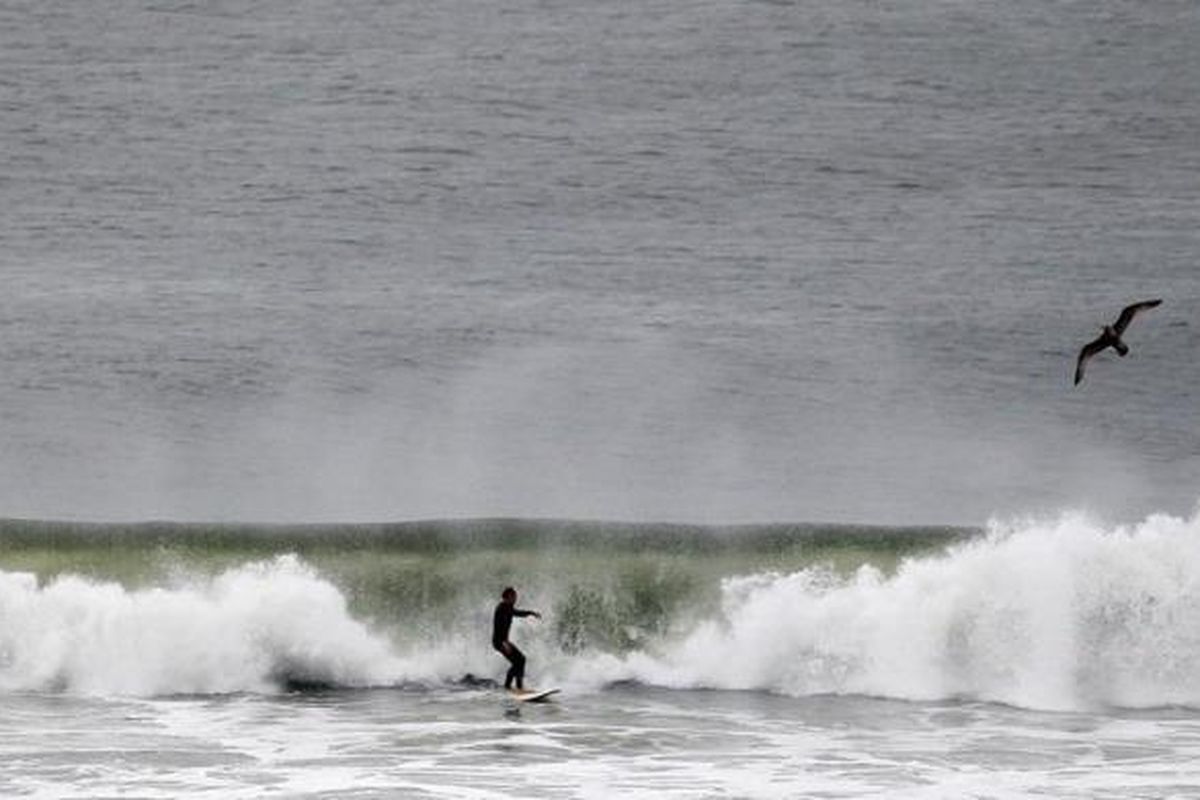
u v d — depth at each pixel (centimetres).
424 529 11262
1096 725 8938
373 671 10006
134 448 15175
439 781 7400
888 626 10000
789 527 11381
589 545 10956
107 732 8425
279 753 7950
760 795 7212
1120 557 9975
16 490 13988
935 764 7888
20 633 9794
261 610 9944
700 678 10081
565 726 8719
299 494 13975
